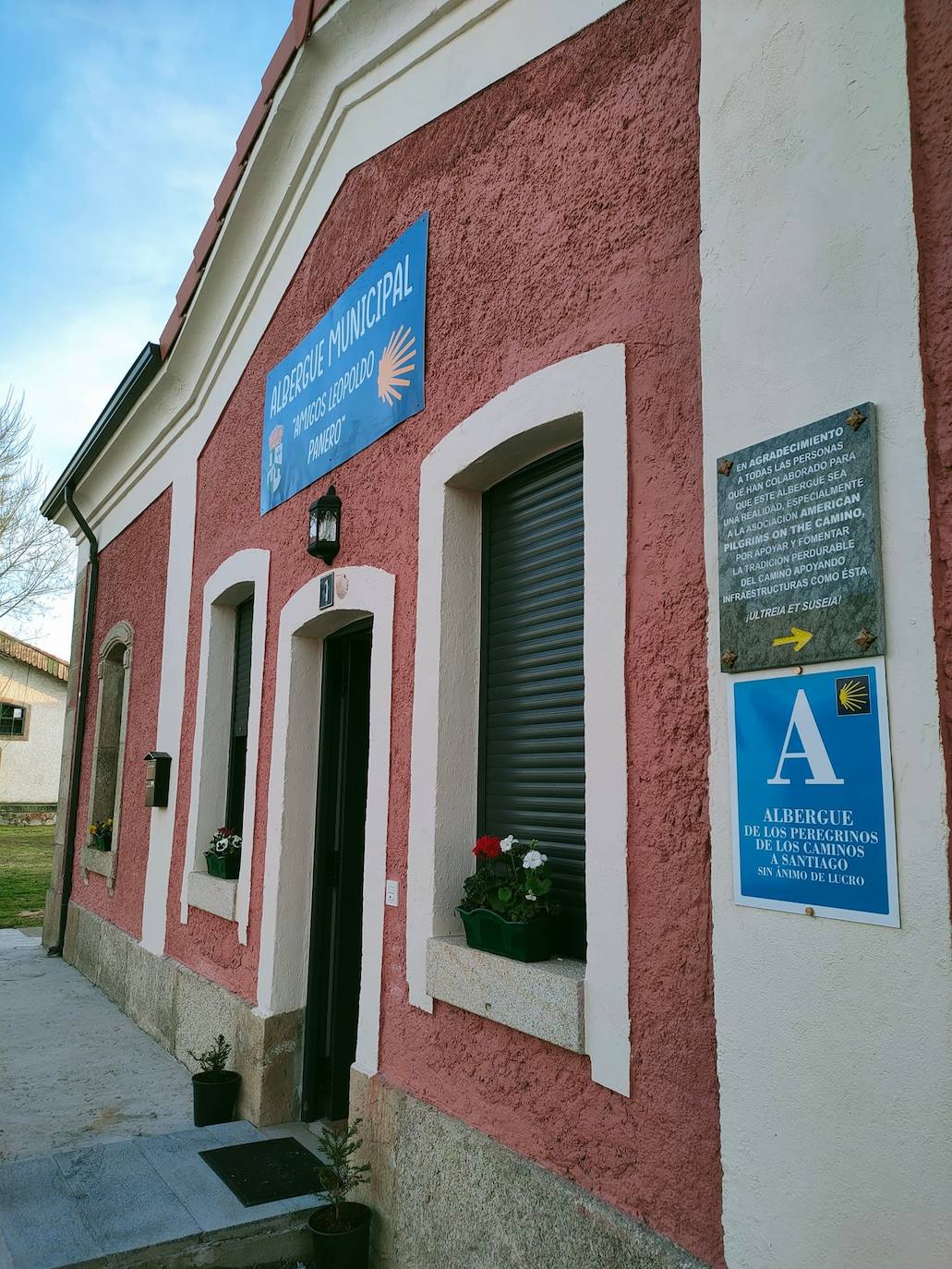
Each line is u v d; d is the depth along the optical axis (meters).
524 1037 3.02
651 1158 2.47
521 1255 2.83
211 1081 4.89
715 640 2.37
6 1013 7.43
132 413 8.34
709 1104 2.33
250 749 5.57
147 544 8.55
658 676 2.62
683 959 2.45
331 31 4.73
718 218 2.49
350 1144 3.71
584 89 3.24
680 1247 2.36
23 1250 3.33
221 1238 3.52
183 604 7.21
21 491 28.41
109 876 8.44
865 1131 1.89
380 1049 3.85
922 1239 1.77
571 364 3.09
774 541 2.21
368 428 4.48
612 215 3.03
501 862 3.40
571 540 3.39
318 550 4.70
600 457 2.90
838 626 2.02
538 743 3.44
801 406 2.19
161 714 7.46
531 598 3.57
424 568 3.88
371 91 4.66
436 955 3.46
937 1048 1.77
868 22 2.14
